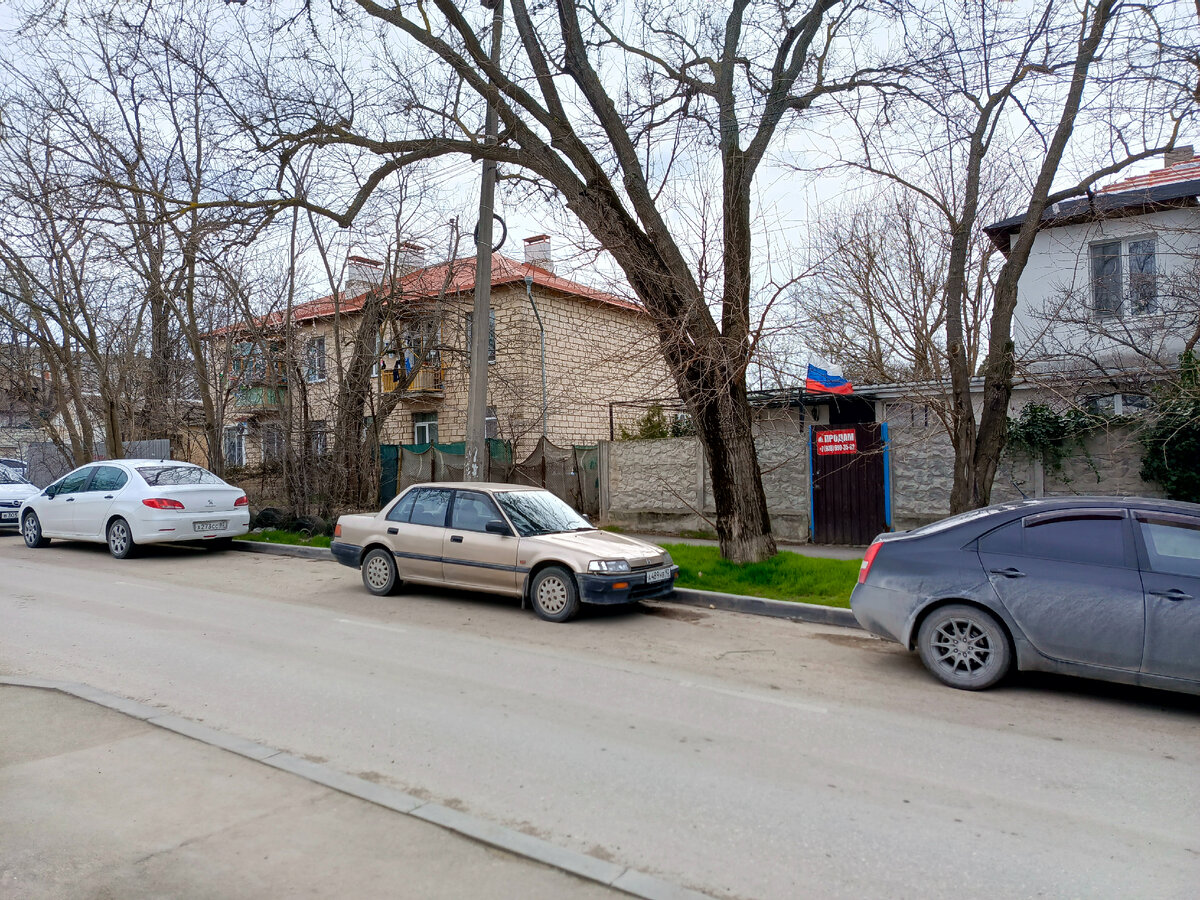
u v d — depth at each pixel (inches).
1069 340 522.0
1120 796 164.9
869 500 517.7
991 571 240.5
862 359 858.8
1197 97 351.9
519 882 127.0
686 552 454.6
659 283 397.7
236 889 123.3
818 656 282.5
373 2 392.5
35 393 875.4
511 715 211.5
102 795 156.9
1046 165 362.6
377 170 427.2
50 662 258.5
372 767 175.8
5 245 653.3
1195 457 425.1
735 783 169.0
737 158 413.4
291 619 331.0
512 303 874.8
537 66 407.2
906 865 135.0
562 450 687.7
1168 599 216.8
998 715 217.9
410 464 716.7
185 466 548.4
